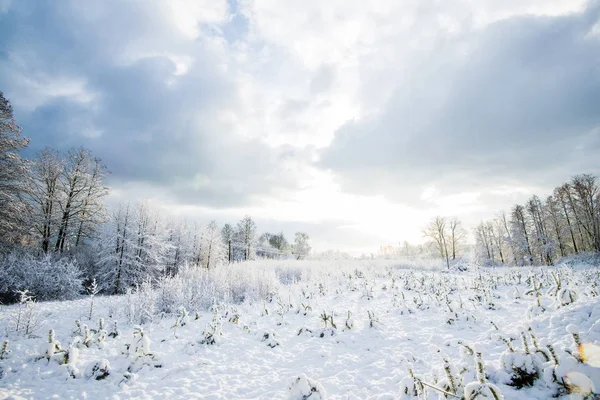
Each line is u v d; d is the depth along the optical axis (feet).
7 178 55.11
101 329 25.88
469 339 22.67
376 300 41.39
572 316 18.58
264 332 27.58
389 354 21.68
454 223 147.64
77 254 77.71
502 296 37.70
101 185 84.84
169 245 93.15
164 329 30.50
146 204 90.94
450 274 68.49
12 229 53.88
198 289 42.91
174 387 18.31
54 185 76.43
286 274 76.84
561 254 123.03
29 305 27.17
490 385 11.14
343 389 17.07
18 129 57.16
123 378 18.90
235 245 167.32
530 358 13.25
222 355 23.66
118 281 74.54
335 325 28.68
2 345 22.67
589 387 11.08
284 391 17.51
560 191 119.14
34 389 17.58
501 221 152.66
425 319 29.35
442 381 13.60
